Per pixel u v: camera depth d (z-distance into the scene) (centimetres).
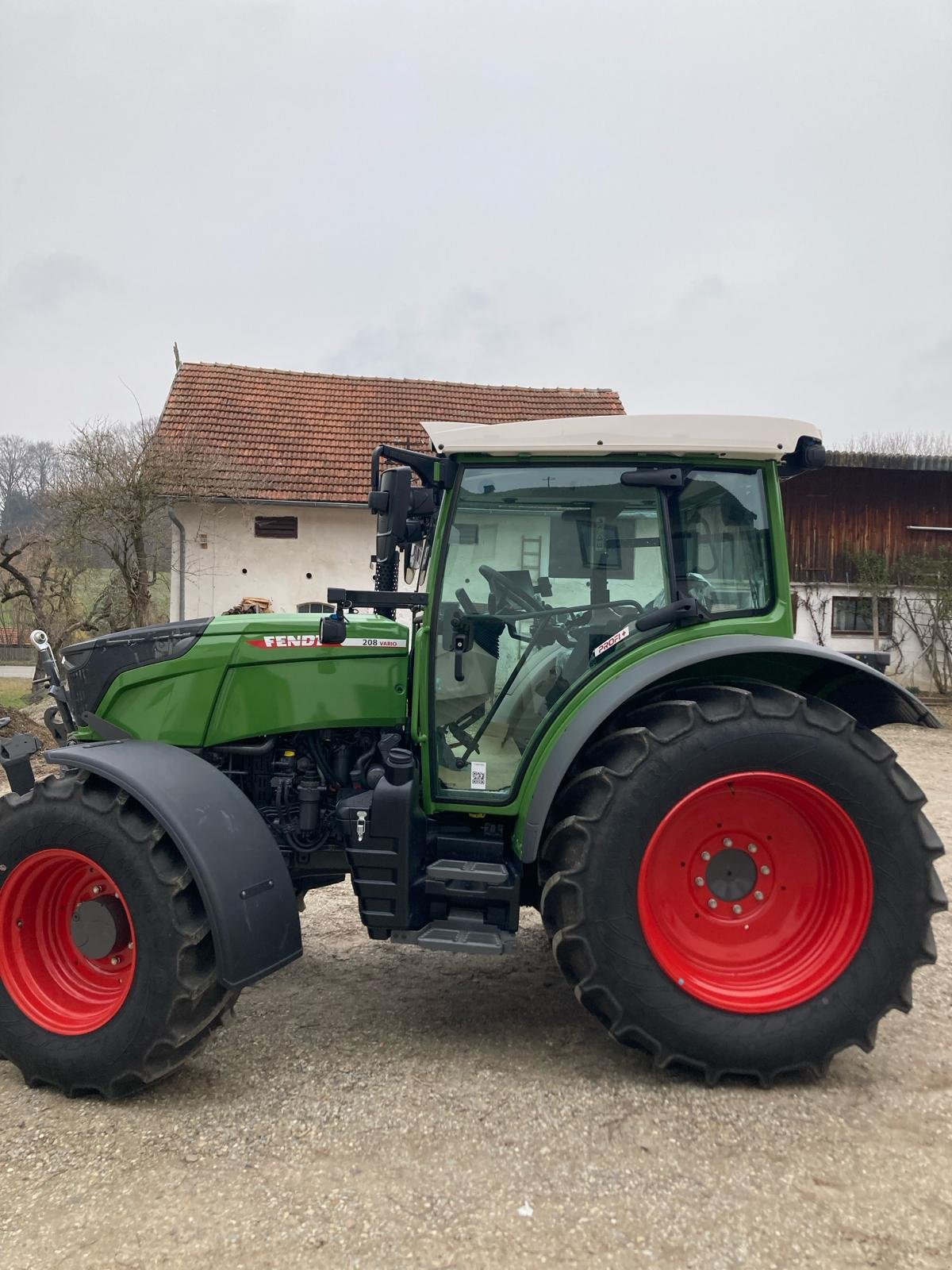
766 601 293
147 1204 203
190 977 251
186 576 1411
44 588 1120
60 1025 264
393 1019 305
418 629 300
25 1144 231
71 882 281
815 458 289
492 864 283
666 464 288
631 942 254
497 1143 226
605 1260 184
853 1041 256
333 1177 212
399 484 273
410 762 282
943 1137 229
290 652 308
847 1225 194
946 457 1496
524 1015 308
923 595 1455
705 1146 225
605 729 276
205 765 281
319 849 316
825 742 257
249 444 1502
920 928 257
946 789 746
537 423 283
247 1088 258
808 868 272
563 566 294
